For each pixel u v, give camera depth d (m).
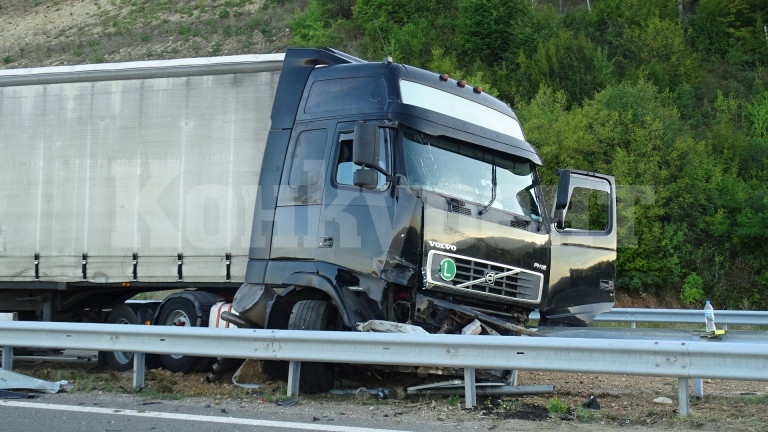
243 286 9.39
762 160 29.66
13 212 11.41
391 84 8.72
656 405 7.77
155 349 8.69
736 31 41.75
